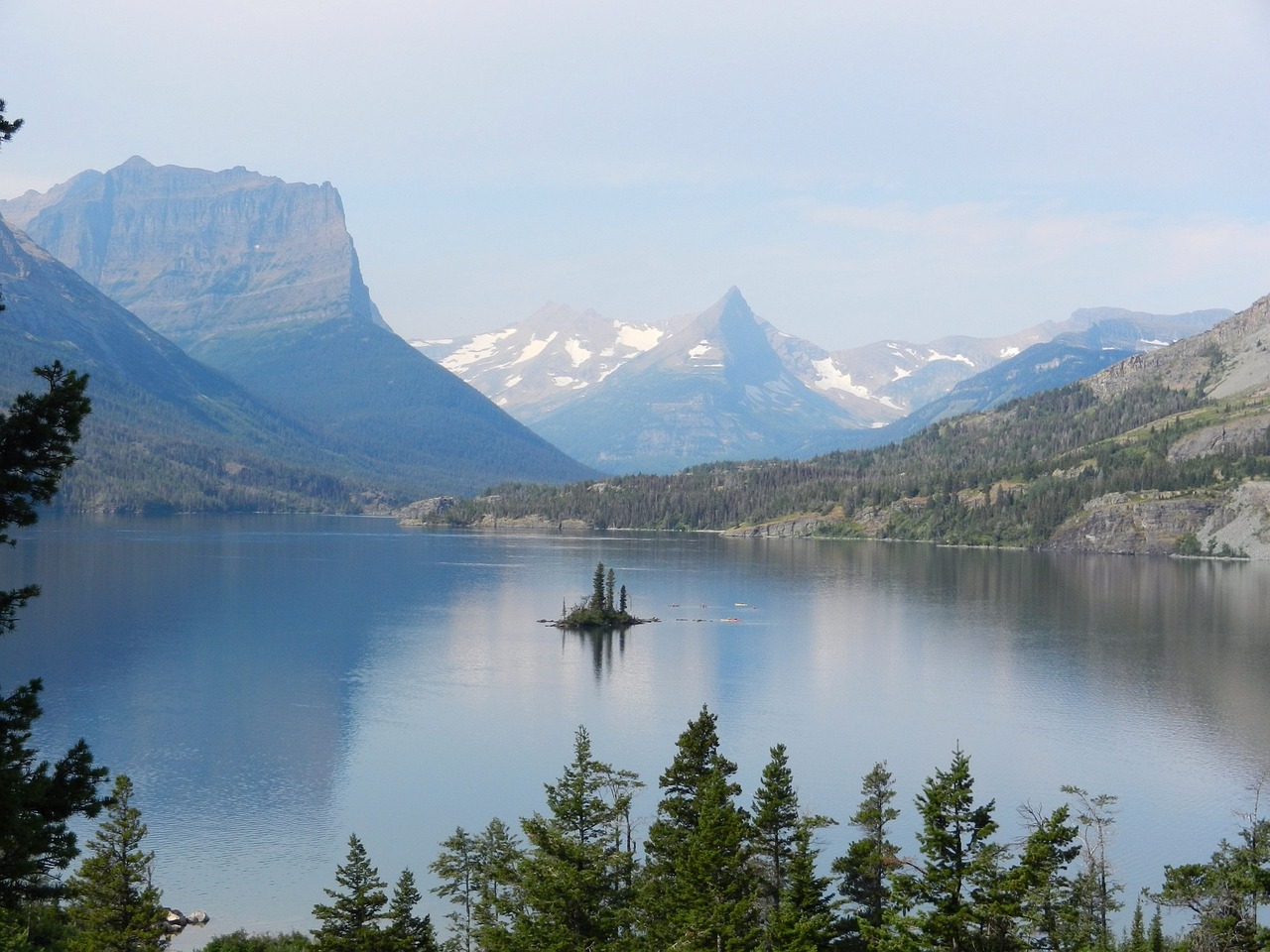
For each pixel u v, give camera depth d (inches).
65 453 2107.5
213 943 3277.6
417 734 6348.4
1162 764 5831.7
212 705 6929.1
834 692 7637.8
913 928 3021.7
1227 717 6894.7
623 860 3363.7
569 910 3142.2
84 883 3395.7
